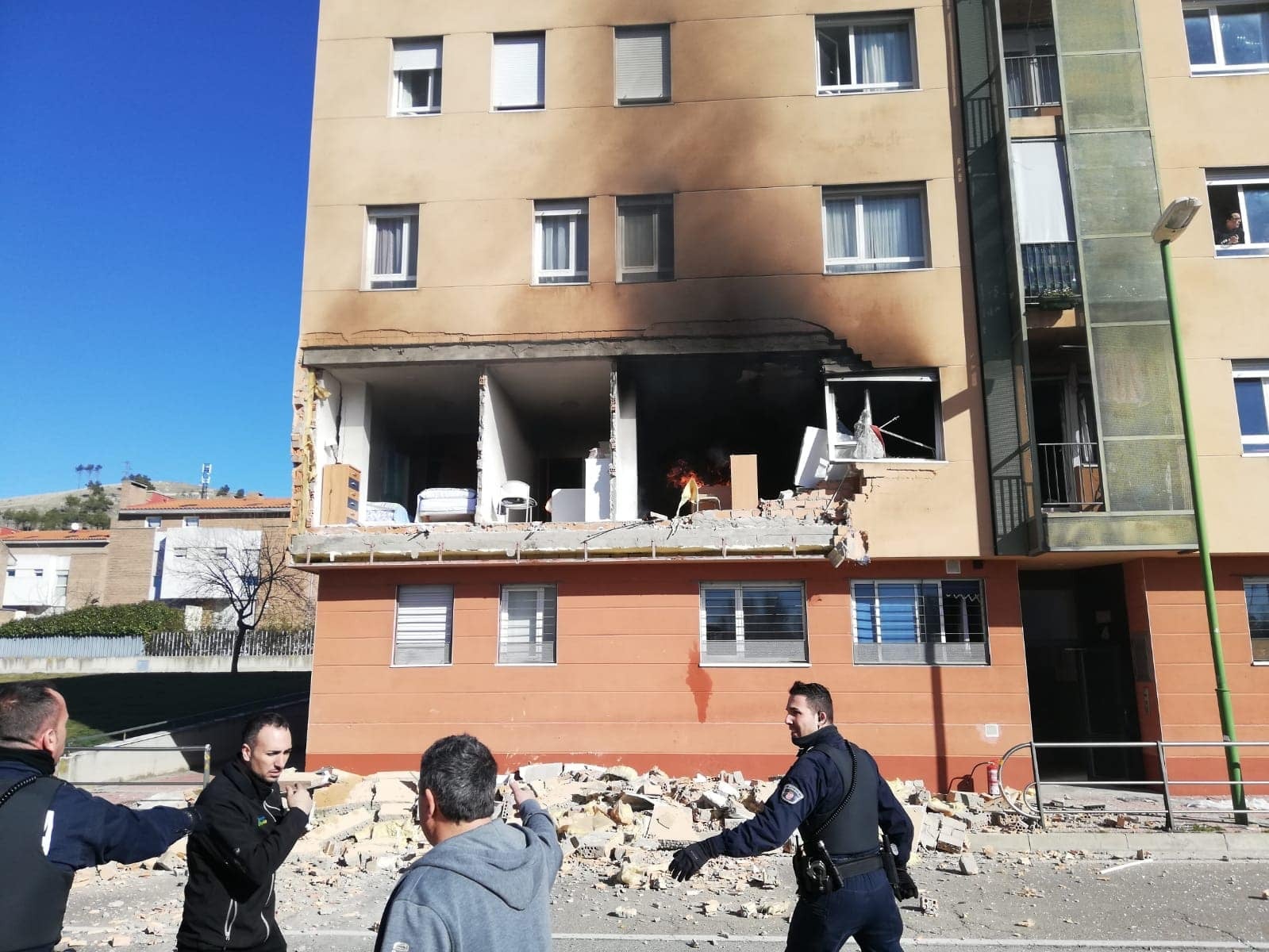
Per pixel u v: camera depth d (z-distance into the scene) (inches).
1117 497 512.1
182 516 1903.3
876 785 171.6
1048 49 612.4
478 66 609.0
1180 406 511.5
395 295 588.7
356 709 553.6
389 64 617.3
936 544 532.1
